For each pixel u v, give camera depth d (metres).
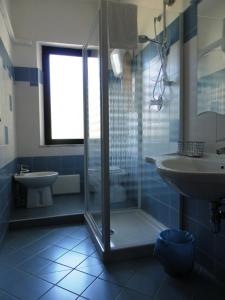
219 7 1.55
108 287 1.50
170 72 2.02
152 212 2.38
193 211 1.81
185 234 1.76
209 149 1.67
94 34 2.04
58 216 2.52
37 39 3.04
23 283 1.54
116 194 2.39
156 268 1.70
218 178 0.99
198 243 1.75
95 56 2.02
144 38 1.95
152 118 2.23
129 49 1.92
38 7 3.03
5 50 2.36
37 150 3.16
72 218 2.56
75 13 3.15
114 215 2.41
